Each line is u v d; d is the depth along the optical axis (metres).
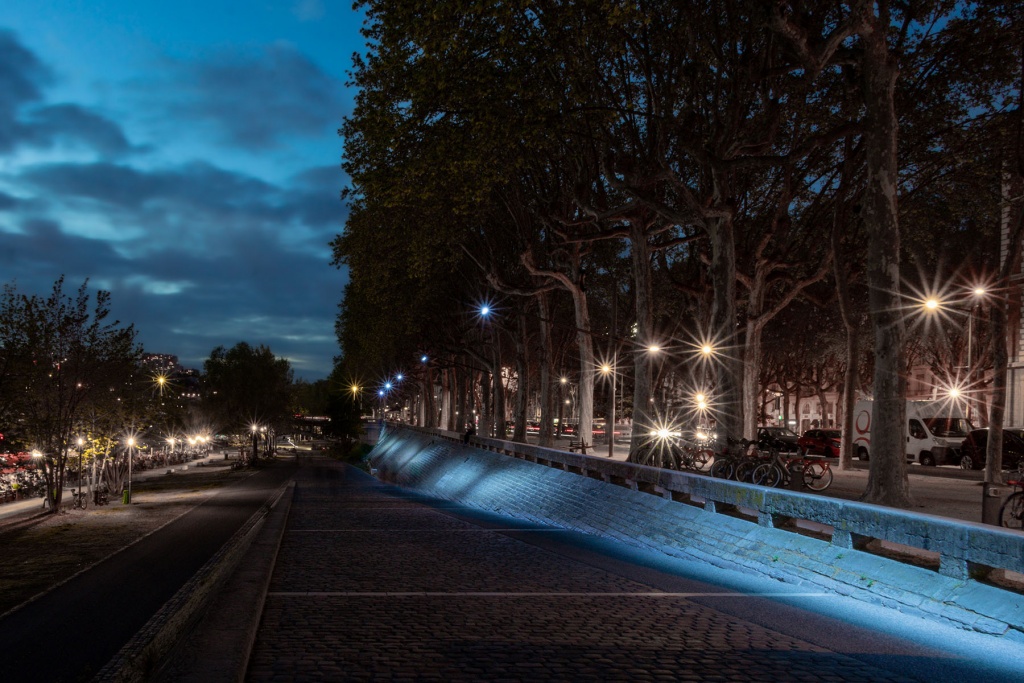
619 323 48.88
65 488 47.44
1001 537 7.82
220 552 19.48
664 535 14.18
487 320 48.53
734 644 7.29
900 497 16.45
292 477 59.84
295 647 7.01
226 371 129.00
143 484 54.72
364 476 63.72
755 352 32.50
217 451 133.38
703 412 44.81
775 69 21.36
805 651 7.07
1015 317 36.09
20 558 19.52
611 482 20.03
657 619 8.27
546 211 32.56
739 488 12.77
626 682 6.15
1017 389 35.84
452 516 21.20
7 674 8.99
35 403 31.67
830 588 9.72
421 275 41.00
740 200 30.91
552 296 45.78
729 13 21.58
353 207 39.16
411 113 24.14
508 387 74.06
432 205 35.00
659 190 28.44
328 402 107.38
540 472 26.56
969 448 32.25
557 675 6.29
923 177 28.53
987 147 26.25
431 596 9.41
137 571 17.08
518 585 10.20
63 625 11.69
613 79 24.72
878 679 6.31
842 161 28.34
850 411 31.81
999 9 23.45
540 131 23.94
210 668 5.81
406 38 22.98
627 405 83.19
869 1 16.59
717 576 11.03
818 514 10.73
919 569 8.93
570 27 22.34
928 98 25.48
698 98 23.05
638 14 20.45
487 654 6.86
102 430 34.28
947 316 39.09
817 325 50.66
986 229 31.77
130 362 34.06
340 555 12.93
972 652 7.09
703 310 33.84
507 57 22.27
